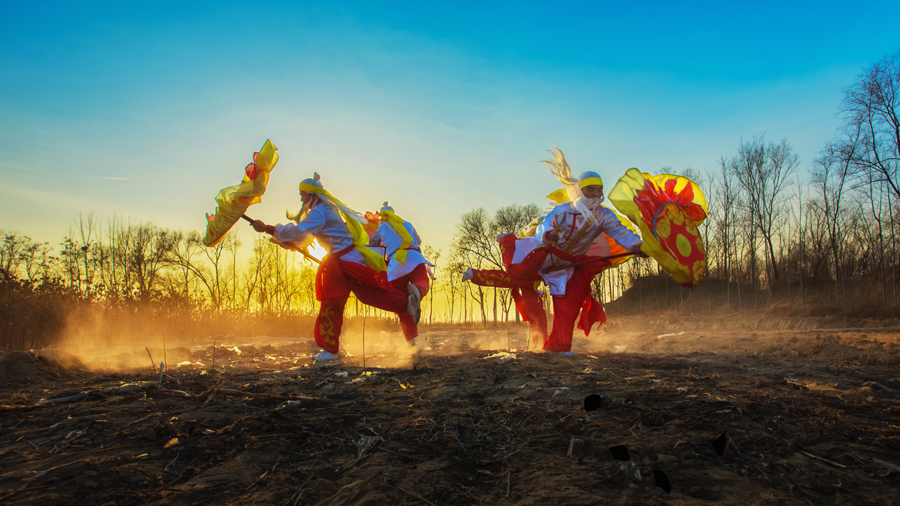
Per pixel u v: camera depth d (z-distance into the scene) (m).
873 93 23.42
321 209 6.68
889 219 25.72
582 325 7.17
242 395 3.75
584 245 6.75
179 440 2.74
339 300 6.66
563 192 7.16
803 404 3.47
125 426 3.05
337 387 4.32
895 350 6.48
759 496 2.02
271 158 6.21
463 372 5.00
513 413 3.23
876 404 3.52
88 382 4.75
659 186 5.88
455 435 2.80
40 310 9.31
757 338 9.17
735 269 36.44
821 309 23.42
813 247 33.47
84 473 2.26
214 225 6.19
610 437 2.70
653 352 7.52
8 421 3.20
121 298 12.17
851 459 2.41
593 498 1.98
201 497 2.08
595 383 4.25
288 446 2.67
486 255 42.53
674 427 2.86
